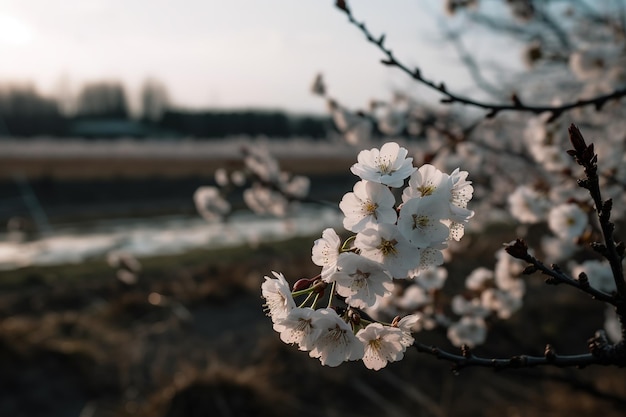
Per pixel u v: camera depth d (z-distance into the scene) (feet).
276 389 22.79
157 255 52.70
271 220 79.61
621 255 4.58
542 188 11.06
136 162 152.56
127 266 40.81
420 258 4.50
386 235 4.28
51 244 65.62
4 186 109.50
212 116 247.50
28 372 23.93
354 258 4.32
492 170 16.63
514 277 11.38
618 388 19.54
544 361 5.06
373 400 21.94
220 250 53.88
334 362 4.58
